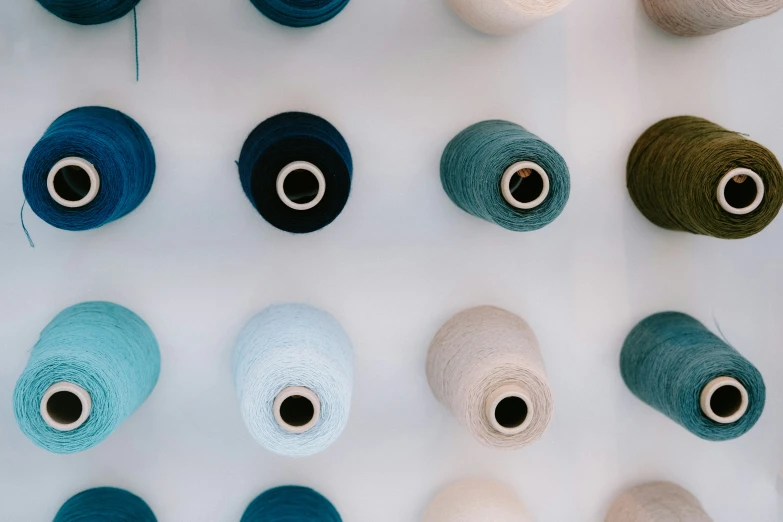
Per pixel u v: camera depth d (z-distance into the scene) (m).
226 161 1.19
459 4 1.13
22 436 1.23
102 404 0.95
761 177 1.04
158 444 1.25
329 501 1.29
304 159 1.00
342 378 1.02
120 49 1.15
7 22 1.14
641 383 1.26
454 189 1.16
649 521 1.26
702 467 1.38
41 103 1.15
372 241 1.24
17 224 1.17
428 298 1.26
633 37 1.26
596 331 1.31
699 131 1.15
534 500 1.34
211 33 1.16
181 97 1.17
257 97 1.18
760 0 1.06
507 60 1.23
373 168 1.22
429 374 1.25
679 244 1.32
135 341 1.11
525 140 1.00
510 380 1.03
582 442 1.34
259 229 1.21
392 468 1.30
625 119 1.27
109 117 1.08
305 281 1.23
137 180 1.05
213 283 1.21
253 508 1.23
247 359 1.06
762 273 1.35
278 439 0.97
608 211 1.29
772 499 1.40
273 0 1.03
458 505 1.22
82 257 1.19
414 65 1.21
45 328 1.15
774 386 1.38
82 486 1.25
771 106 1.31
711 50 1.28
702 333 1.21
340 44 1.18
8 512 1.25
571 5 1.24
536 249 1.28
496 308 1.26
